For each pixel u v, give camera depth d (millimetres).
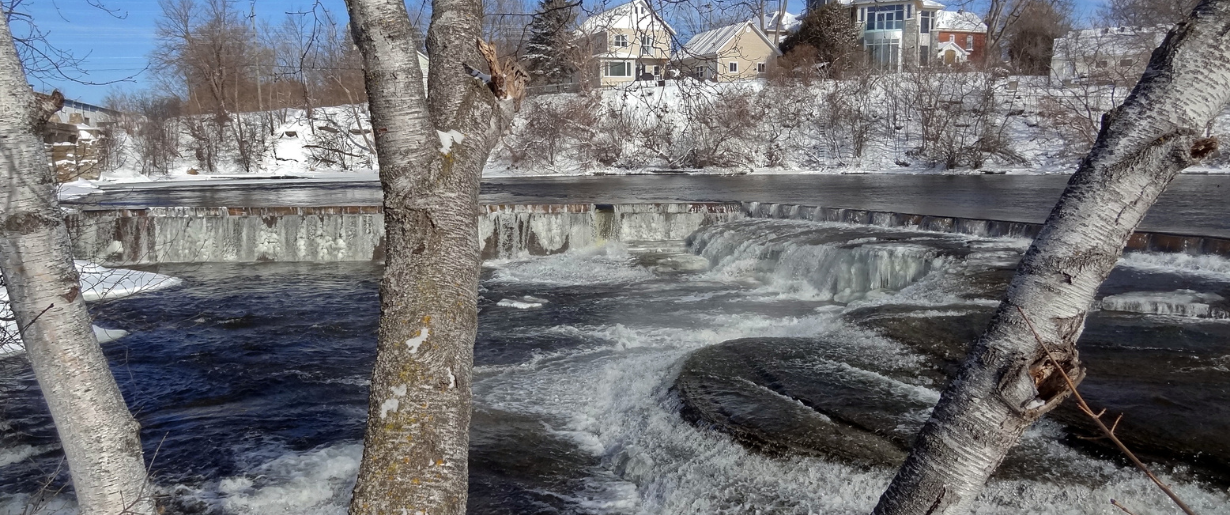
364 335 12055
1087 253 2041
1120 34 43938
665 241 19891
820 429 6766
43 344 3082
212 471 7223
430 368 2664
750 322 12289
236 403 9062
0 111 2938
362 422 8406
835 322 10469
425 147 2730
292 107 45719
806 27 33406
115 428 3229
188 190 31969
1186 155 1948
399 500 2562
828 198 24984
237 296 14969
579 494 6633
